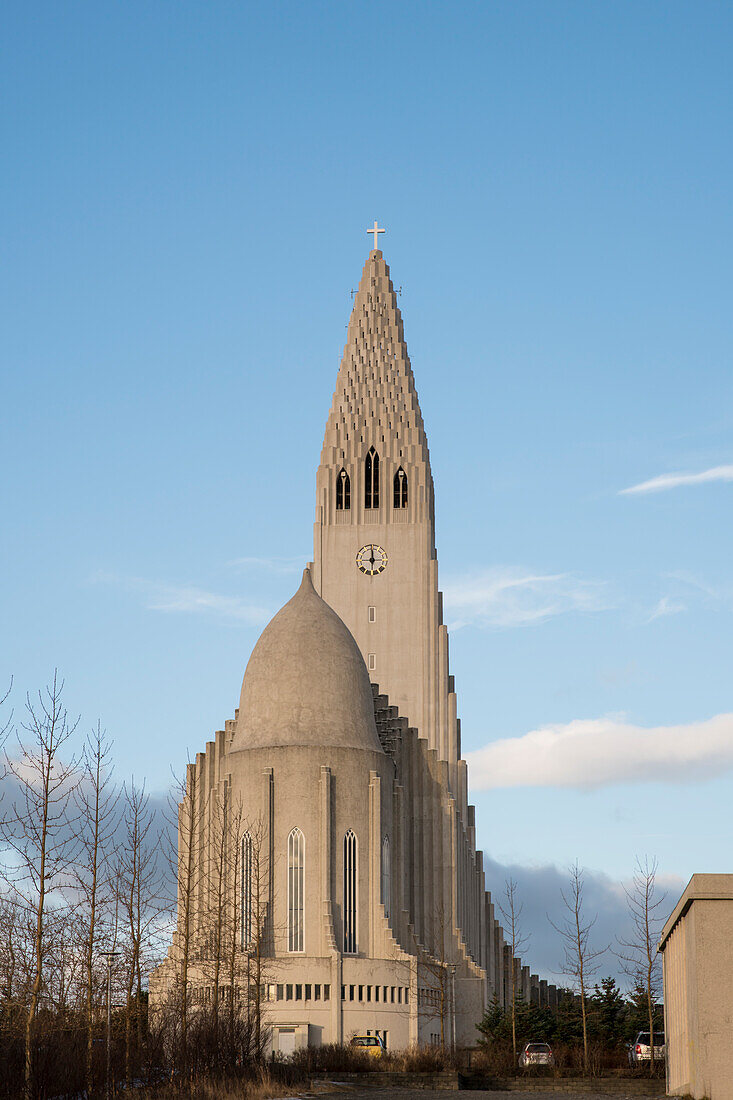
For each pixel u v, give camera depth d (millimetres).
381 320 194625
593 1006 110625
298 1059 99812
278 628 135500
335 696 132000
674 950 68312
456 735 176125
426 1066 98625
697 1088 57281
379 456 185500
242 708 134500
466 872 153125
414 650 178250
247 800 126688
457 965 139625
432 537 187125
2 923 69000
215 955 106000
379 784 128125
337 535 183000
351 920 123938
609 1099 69375
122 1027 84875
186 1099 70688
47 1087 69500
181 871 119750
